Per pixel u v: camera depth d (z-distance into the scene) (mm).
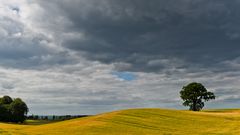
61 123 67500
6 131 52531
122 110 82875
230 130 58938
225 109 130250
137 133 53344
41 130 56188
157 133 54062
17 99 158000
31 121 163250
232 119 75000
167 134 53312
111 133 52406
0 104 154125
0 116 150125
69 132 53125
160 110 85188
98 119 67562
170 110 86688
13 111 152125
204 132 56594
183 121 69562
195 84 136125
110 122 63844
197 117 76500
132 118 70062
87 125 60000
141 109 85562
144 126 61219
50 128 58562
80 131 53938
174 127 62031
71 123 64188
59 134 51000
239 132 56406
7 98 170625
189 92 135875
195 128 61469
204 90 136000
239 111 116812
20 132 52281
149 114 77125
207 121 70812
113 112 80250
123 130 55750
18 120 152250
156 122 66875
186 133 55125
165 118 72562
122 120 66875
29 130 56250
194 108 135125
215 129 60281
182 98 138375
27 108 157375
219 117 78188
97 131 54000
